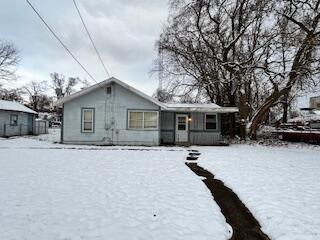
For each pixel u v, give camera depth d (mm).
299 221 4559
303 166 9812
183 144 18547
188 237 4020
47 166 9117
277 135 24469
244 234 4383
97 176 7750
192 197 5945
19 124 25578
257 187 6746
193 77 26516
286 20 19938
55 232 4066
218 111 18609
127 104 17672
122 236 3994
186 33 24734
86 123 17562
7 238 3844
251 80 22844
